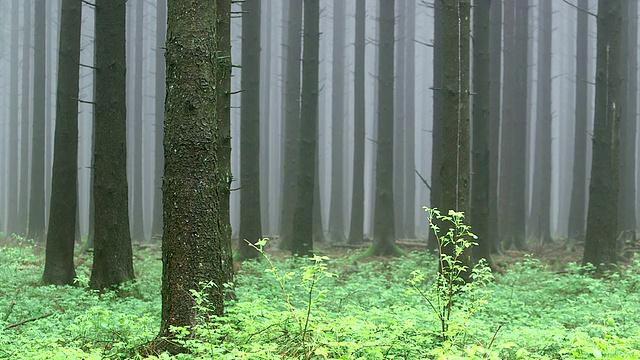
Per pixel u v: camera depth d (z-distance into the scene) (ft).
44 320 27.48
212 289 22.88
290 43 83.35
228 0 33.68
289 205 77.66
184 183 22.77
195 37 23.00
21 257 57.11
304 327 20.22
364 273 47.34
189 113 22.84
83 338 24.59
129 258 40.83
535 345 22.49
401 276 49.49
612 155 49.16
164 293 23.02
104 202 40.06
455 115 40.57
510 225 78.43
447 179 39.99
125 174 41.01
